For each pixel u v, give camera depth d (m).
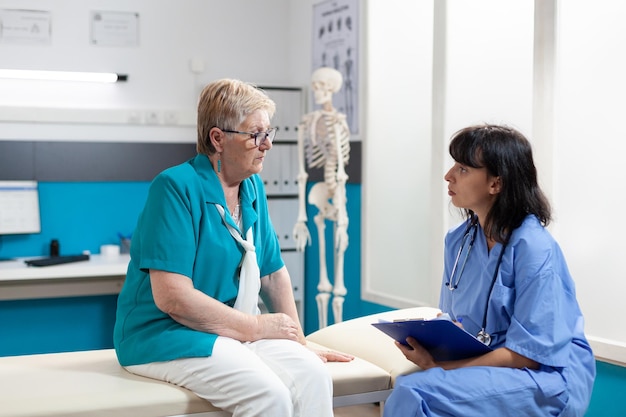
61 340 4.23
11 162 4.15
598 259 2.71
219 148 2.15
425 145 3.57
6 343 4.14
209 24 4.57
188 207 2.08
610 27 2.64
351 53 4.12
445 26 3.33
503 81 3.07
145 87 4.43
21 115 4.15
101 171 4.33
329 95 3.77
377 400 2.21
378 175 3.93
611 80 2.64
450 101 3.34
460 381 1.92
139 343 2.11
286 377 2.01
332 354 2.30
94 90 4.33
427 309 2.76
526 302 1.98
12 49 4.17
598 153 2.70
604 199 2.68
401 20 3.72
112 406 1.92
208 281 2.12
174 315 2.05
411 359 2.13
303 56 4.61
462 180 2.10
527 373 1.96
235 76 4.65
